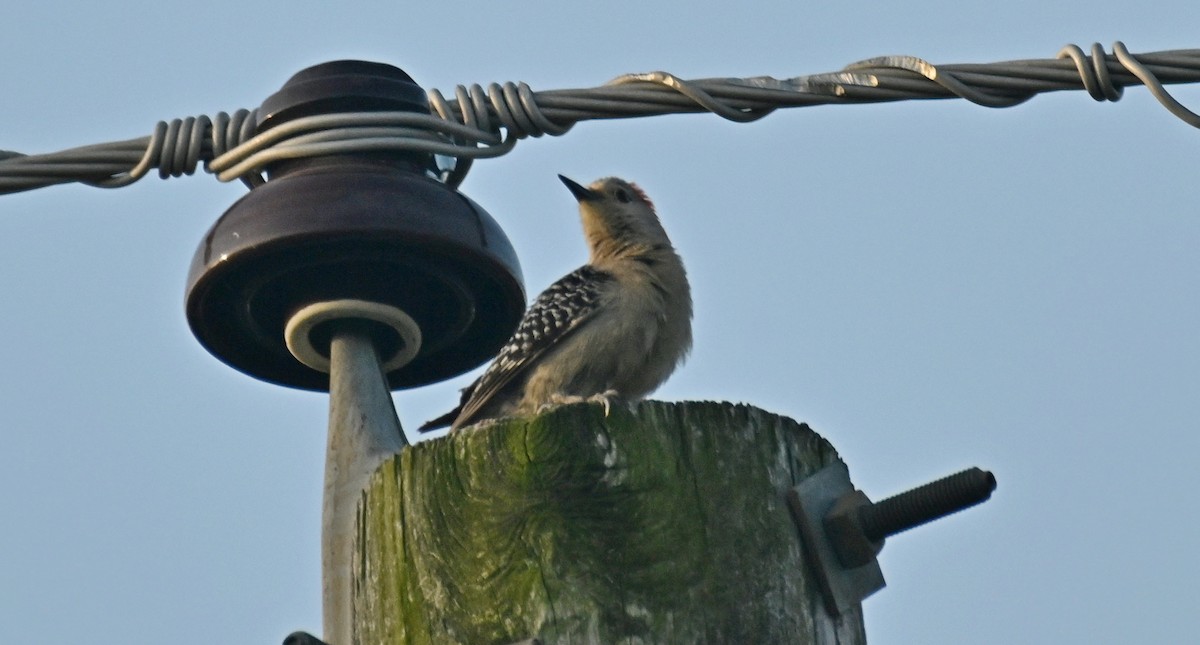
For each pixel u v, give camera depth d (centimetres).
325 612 992
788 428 950
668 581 882
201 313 1168
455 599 893
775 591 898
